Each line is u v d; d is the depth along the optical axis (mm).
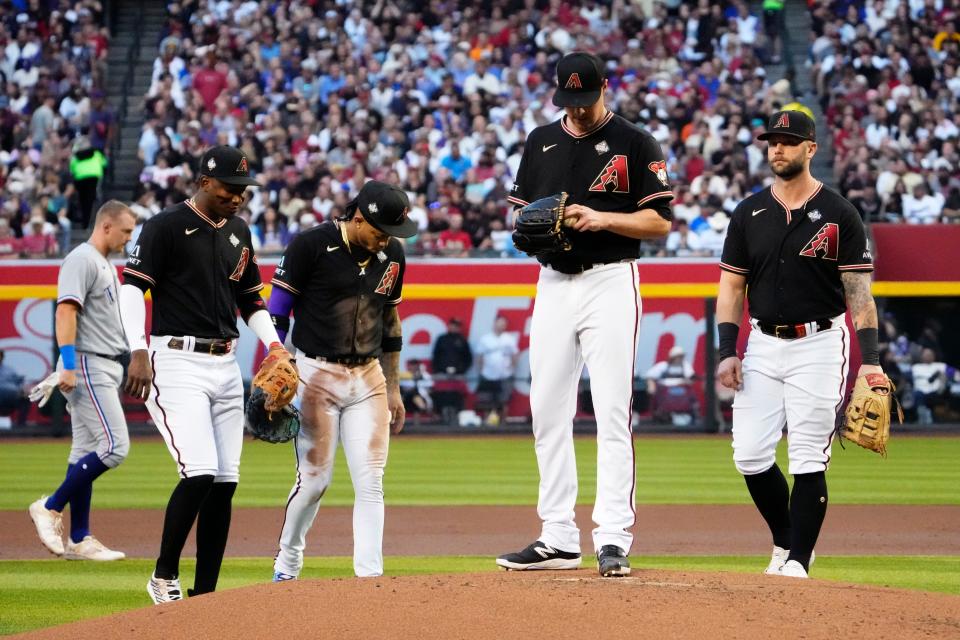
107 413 26906
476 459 54156
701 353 67312
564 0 86000
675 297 66938
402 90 81312
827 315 21797
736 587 16672
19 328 66125
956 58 84812
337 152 77062
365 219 20938
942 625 15070
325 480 21391
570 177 19609
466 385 68062
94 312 27031
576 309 19406
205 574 21078
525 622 14625
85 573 25641
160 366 20625
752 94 81250
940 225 67688
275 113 78375
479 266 67312
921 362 68750
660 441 62781
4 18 85875
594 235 19297
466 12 86438
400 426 23016
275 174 75000
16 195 75062
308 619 14953
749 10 89938
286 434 20781
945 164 77438
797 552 21328
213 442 20562
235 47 84625
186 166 76188
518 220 19078
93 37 87375
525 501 39500
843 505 38250
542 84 82000
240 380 21484
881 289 67375
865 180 74250
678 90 80750
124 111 84375
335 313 21219
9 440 63500
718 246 69812
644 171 19312
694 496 40438
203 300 20781
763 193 22516
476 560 27719
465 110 80438
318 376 21266
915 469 49844
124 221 27422
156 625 15250
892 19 85500
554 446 19828
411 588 16156
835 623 14906
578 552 19922
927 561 27547
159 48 88438
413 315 67938
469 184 73188
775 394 22141
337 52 84062
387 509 37344
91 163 74625
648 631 14312
